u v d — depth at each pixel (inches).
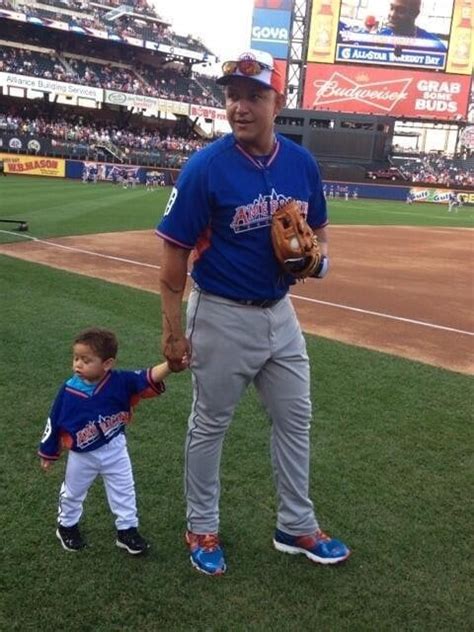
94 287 329.4
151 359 218.5
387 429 170.9
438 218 1201.4
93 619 97.9
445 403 192.1
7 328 243.0
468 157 2210.9
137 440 158.1
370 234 796.0
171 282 101.7
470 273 490.6
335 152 1866.4
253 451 154.7
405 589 108.3
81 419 107.8
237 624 98.2
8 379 191.6
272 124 98.0
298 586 108.0
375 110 1967.3
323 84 1957.4
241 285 101.7
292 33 1971.0
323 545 114.6
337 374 213.2
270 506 131.9
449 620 101.4
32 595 102.5
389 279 438.3
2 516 123.4
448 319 316.5
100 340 106.7
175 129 2262.6
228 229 98.9
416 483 143.5
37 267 373.4
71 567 109.9
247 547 118.3
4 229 547.2
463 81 1939.0
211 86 2281.0
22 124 1745.8
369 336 270.7
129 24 1998.0
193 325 105.9
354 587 108.3
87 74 1902.1
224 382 106.0
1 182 1314.0
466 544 121.6
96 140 1849.2
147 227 652.7
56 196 1000.9
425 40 1911.9
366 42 1918.1
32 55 1850.4
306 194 105.1
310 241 100.0
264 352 105.9
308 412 112.7
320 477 143.9
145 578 108.0
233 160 97.3
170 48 1998.0
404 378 213.3
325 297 355.3
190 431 111.0
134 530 114.4
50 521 122.9
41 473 139.9
